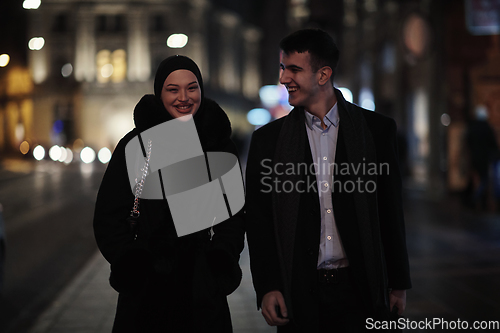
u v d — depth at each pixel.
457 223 9.48
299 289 2.27
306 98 2.37
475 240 7.87
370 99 23.61
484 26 12.97
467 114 13.27
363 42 24.09
